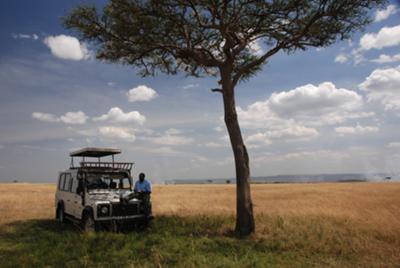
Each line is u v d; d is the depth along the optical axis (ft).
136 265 25.44
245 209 37.45
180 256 27.45
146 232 37.32
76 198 42.63
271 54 41.37
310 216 46.52
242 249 29.91
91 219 37.83
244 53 47.62
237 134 39.60
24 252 29.01
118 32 42.50
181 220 44.98
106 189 42.78
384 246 31.07
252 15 41.29
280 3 39.29
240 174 38.47
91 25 41.42
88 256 27.27
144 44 43.65
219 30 41.04
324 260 27.07
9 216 52.21
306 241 32.19
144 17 40.81
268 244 32.12
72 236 34.42
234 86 41.27
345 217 44.70
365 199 79.61
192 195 108.88
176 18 41.88
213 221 43.83
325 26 40.04
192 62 49.98
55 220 48.93
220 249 30.09
